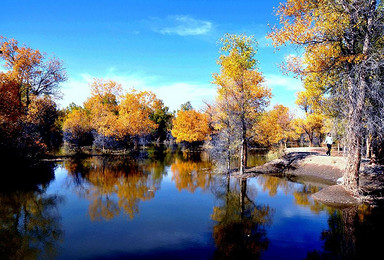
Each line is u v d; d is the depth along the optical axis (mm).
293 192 16703
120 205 14391
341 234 9781
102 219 12117
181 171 25484
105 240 9789
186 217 12336
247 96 21266
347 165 14562
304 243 9172
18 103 25844
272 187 18234
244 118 21766
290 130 45844
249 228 10773
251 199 15344
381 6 13164
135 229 10844
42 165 28750
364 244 8914
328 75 14773
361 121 12805
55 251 8875
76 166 28719
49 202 14984
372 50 12484
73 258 8391
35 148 28281
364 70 12148
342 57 12641
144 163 31641
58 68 31594
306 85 18406
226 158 23938
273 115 36781
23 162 25562
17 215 12766
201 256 8383
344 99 13484
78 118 49625
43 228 11055
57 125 59656
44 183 19953
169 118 78812
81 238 9992
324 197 14500
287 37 12984
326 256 8133
